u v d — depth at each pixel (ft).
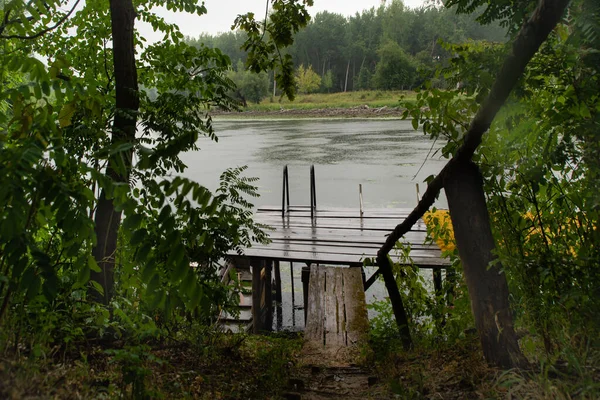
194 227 6.68
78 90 7.26
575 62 8.39
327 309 18.78
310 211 34.55
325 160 72.13
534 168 9.23
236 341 13.87
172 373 9.52
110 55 14.15
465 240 8.86
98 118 10.65
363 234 28.55
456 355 10.21
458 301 12.48
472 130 8.41
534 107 9.17
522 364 7.93
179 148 6.70
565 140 8.79
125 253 10.83
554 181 9.53
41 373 6.61
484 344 8.39
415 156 73.20
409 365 11.14
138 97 11.74
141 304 11.27
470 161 9.30
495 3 9.12
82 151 10.30
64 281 8.72
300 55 305.12
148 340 11.56
